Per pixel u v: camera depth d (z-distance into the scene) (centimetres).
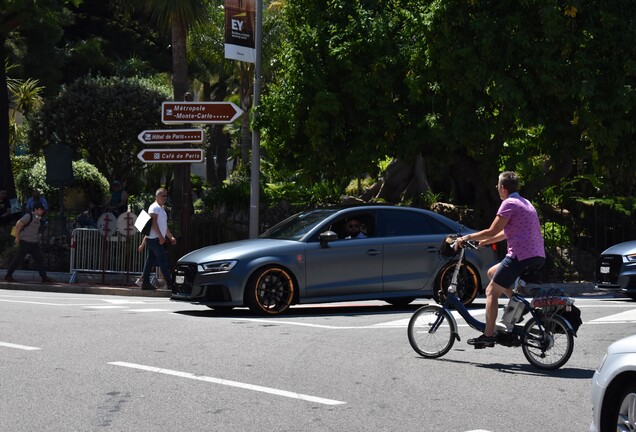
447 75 2000
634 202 2564
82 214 2486
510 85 1927
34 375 866
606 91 1961
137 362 942
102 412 717
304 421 691
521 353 1030
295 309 1539
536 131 2233
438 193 2884
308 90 2109
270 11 4612
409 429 669
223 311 1474
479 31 1945
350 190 3288
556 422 695
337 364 945
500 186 961
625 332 1213
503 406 750
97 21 5347
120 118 3938
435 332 993
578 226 2533
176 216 2419
